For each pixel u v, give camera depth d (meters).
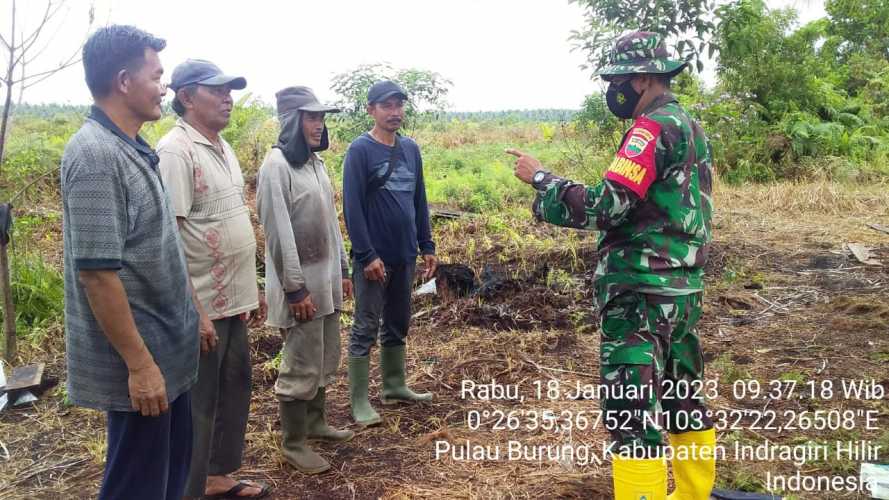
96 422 3.87
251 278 2.85
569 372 4.36
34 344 4.92
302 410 3.22
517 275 6.20
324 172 3.29
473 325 5.25
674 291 2.41
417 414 3.86
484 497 2.98
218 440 2.91
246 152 10.77
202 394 2.76
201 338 2.56
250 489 3.00
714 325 5.14
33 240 7.17
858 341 4.65
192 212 2.66
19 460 3.46
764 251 7.09
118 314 1.98
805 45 12.80
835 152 11.97
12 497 3.09
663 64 2.45
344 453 3.42
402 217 3.74
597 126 10.30
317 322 3.14
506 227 7.86
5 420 3.94
